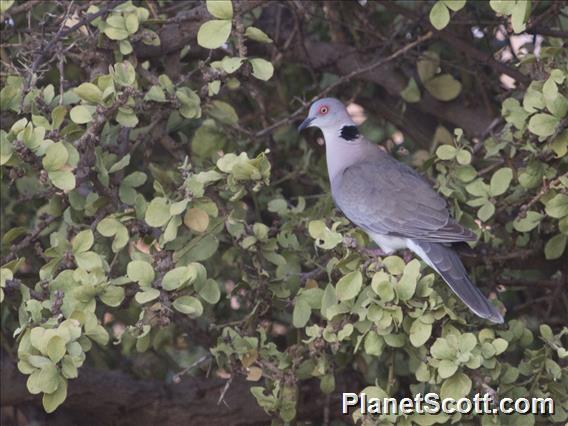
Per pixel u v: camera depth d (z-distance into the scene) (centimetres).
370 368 1159
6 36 1159
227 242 1124
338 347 965
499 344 913
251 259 1107
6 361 1205
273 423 1048
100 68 1068
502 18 1262
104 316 1284
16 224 1304
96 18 1044
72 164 934
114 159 1039
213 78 1018
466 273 1067
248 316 1038
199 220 948
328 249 991
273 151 1334
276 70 1363
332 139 1238
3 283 907
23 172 941
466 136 1355
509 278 1210
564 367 984
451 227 1073
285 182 1383
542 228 1125
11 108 1017
